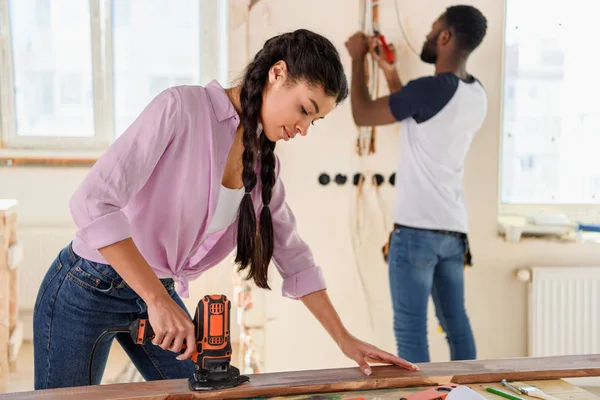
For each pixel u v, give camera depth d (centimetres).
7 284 298
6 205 305
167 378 162
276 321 300
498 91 302
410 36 292
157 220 142
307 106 135
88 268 146
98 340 150
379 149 298
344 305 304
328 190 298
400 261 270
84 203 123
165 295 125
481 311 314
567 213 345
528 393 126
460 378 133
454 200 270
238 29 287
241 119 141
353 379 130
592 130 343
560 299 310
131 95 376
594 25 336
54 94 371
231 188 151
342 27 290
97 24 366
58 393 121
